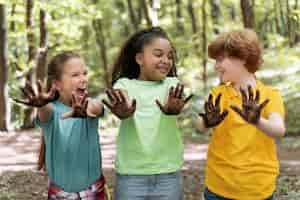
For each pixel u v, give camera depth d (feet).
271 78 60.34
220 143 10.59
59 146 10.75
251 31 10.47
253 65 10.37
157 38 10.82
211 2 81.41
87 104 9.16
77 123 10.76
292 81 54.24
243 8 36.50
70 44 53.01
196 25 78.54
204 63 60.23
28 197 20.99
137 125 10.65
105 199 11.49
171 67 11.25
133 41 11.20
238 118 10.33
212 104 9.64
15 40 54.03
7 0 41.73
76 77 10.77
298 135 39.91
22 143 38.86
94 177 11.03
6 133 42.65
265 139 10.28
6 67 43.34
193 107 49.85
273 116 9.82
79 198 10.96
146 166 10.62
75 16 50.98
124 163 10.74
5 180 23.76
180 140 11.05
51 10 45.98
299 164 28.55
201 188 22.33
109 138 40.91
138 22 77.51
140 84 10.94
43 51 45.52
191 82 61.98
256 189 10.24
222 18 90.27
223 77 10.52
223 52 10.45
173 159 10.84
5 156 33.71
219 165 10.55
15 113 49.55
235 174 10.27
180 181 11.10
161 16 78.02
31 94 9.05
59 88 10.85
